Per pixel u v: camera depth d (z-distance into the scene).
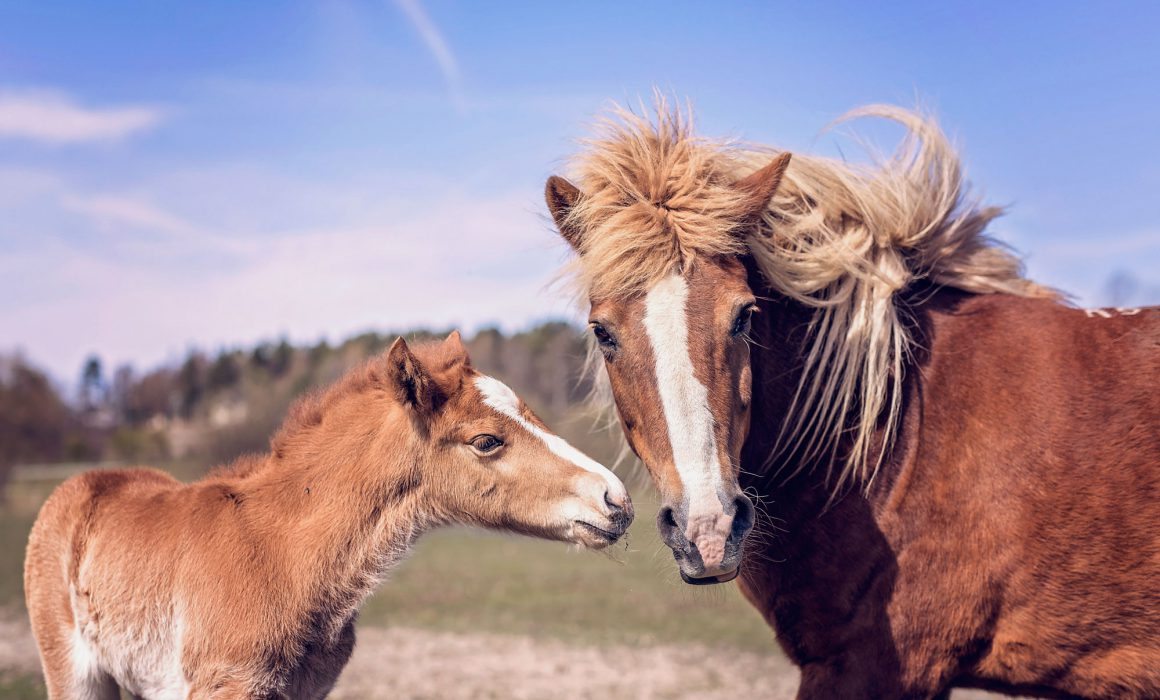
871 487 3.15
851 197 3.44
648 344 2.96
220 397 41.00
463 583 12.95
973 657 3.10
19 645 8.74
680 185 3.13
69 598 4.25
